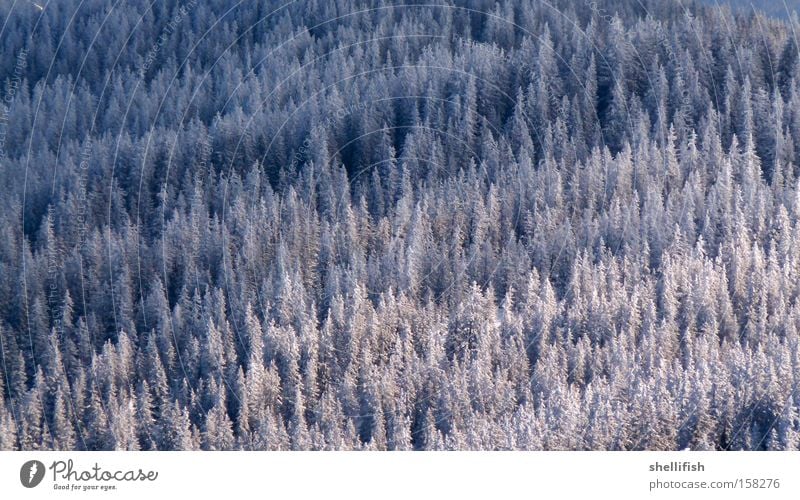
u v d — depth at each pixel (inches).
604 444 4665.4
